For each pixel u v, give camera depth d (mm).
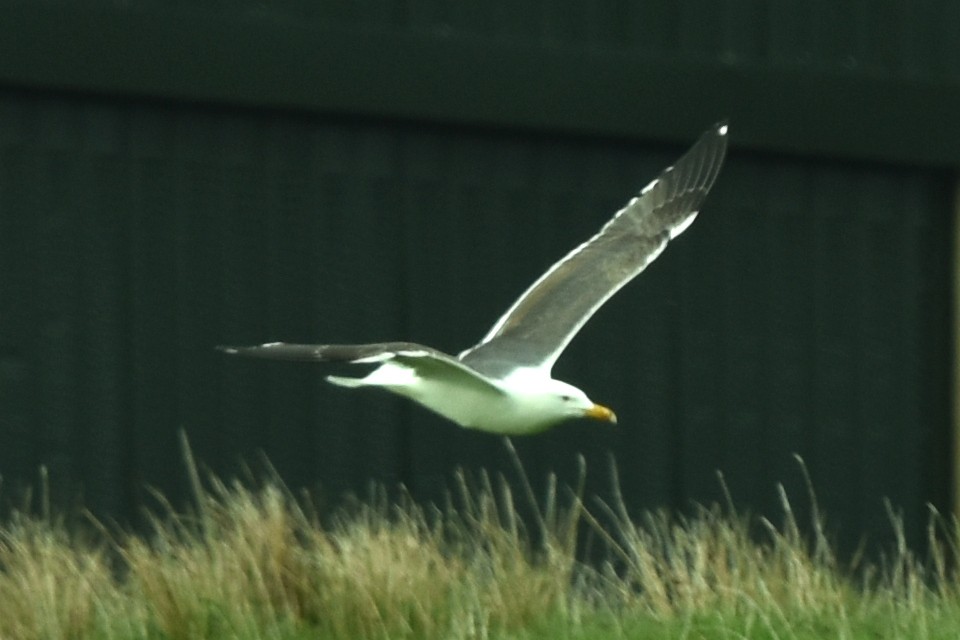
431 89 13852
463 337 14102
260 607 10289
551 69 14195
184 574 10367
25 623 10094
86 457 13016
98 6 12969
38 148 12945
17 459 12828
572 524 11703
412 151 14000
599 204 14539
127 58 13039
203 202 13391
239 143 13508
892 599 11445
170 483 13234
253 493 13406
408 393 9555
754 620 10383
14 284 12875
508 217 14258
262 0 13414
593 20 14352
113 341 13141
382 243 13898
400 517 12406
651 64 14539
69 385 13000
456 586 10484
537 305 10828
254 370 13508
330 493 13664
